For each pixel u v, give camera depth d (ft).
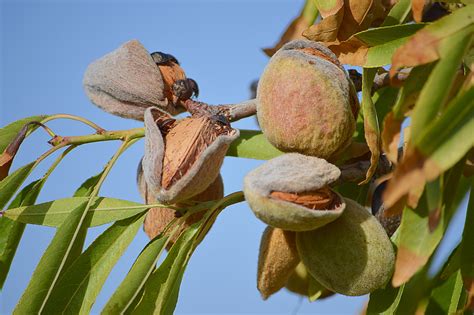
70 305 1.83
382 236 1.78
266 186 1.73
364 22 1.90
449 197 1.71
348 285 1.78
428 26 1.64
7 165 1.92
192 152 1.80
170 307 1.84
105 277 1.85
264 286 1.89
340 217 1.79
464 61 1.72
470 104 1.59
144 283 1.83
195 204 1.88
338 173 1.75
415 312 1.79
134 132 1.94
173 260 1.84
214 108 1.93
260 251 1.89
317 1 1.90
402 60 1.63
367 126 1.79
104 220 1.88
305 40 1.83
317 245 1.79
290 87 1.78
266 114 1.81
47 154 1.94
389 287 1.81
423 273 1.78
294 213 1.73
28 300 1.81
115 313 1.81
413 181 1.57
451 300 1.81
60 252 1.83
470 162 1.78
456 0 1.81
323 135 1.78
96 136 1.94
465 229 1.76
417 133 1.58
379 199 1.88
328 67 1.79
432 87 1.60
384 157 1.88
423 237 1.66
